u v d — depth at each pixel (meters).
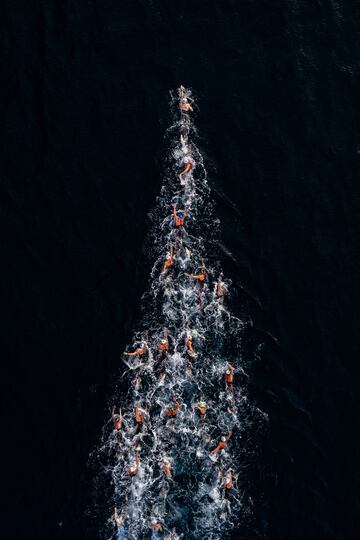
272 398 43.84
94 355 44.78
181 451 42.19
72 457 42.22
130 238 48.00
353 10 55.59
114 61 53.28
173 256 47.28
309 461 42.41
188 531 40.47
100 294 46.44
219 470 41.84
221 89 52.69
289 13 55.28
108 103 51.97
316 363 44.94
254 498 41.38
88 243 47.91
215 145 50.88
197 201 49.00
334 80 53.34
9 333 45.38
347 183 50.28
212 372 44.25
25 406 43.50
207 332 45.34
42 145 50.62
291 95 52.78
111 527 40.50
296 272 47.44
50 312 46.00
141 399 43.44
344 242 48.50
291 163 50.72
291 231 48.66
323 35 54.78
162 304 46.06
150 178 49.66
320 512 41.19
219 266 47.25
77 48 53.59
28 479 41.69
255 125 51.69
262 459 42.31
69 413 43.31
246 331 45.59
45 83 52.44
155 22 54.62
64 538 40.28
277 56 53.94
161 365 44.28
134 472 41.50
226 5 55.38
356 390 44.31
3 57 53.09
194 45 54.00
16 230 48.22
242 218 48.84
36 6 54.91
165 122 51.34
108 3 55.22
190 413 43.09
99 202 49.06
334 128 51.94
